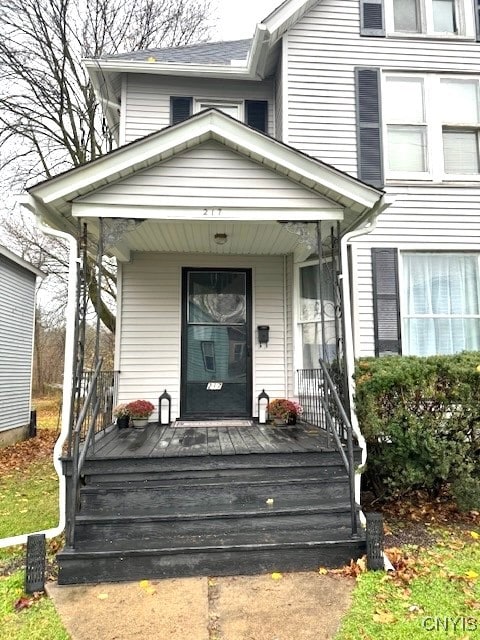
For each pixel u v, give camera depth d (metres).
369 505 4.79
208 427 5.70
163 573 3.32
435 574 3.33
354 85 6.22
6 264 9.75
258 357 6.41
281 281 6.54
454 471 4.19
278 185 4.38
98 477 3.94
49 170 12.01
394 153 6.27
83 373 4.69
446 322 6.07
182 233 5.40
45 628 2.70
